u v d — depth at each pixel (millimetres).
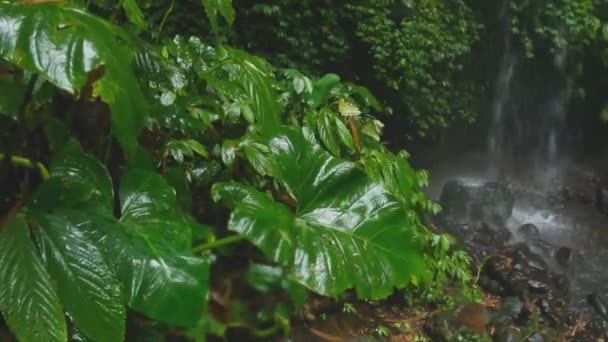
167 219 2191
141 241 2062
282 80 3982
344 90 4078
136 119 1885
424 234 4281
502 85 8039
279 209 2438
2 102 1974
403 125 7223
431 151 7727
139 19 2625
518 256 5453
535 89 8180
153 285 1983
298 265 2322
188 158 3074
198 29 6586
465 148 8164
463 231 5988
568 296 5121
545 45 7902
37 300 1803
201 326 2512
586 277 5613
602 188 7445
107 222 2049
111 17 2721
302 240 2379
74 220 2014
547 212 7168
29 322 1776
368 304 3938
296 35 6832
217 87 2926
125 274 1983
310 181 2572
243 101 3115
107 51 1760
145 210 2197
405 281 2480
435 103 7309
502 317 4430
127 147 1872
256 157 2818
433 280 4301
